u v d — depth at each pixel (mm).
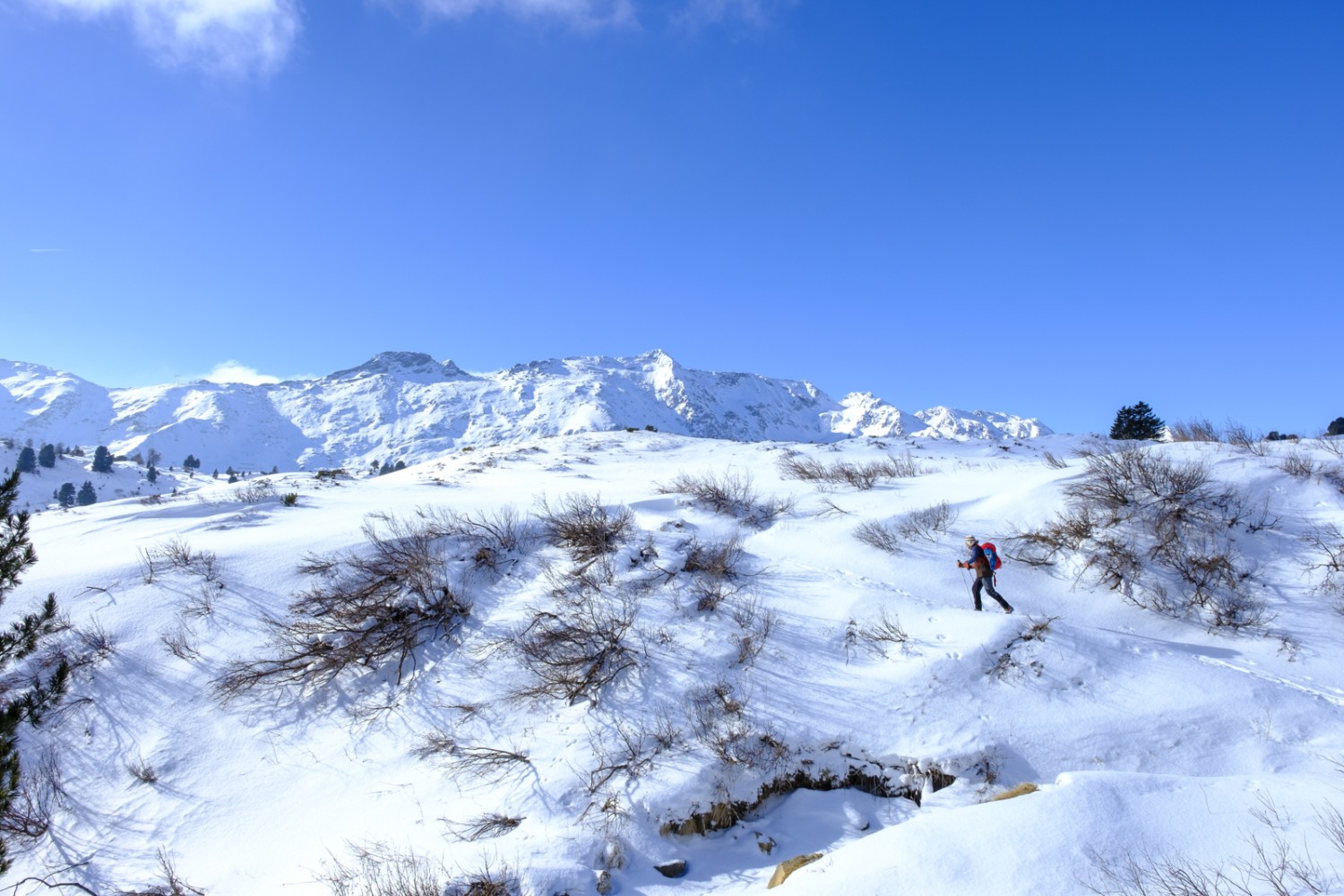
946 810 7750
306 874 7957
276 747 10273
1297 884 5078
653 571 12977
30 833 9016
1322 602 11797
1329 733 8633
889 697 9500
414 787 9180
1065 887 5539
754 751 8789
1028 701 9312
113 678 11273
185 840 8938
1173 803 6539
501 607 12562
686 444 30984
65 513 20203
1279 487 14391
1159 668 9859
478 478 24703
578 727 9523
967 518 15625
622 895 7148
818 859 6930
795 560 14148
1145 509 14086
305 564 14062
